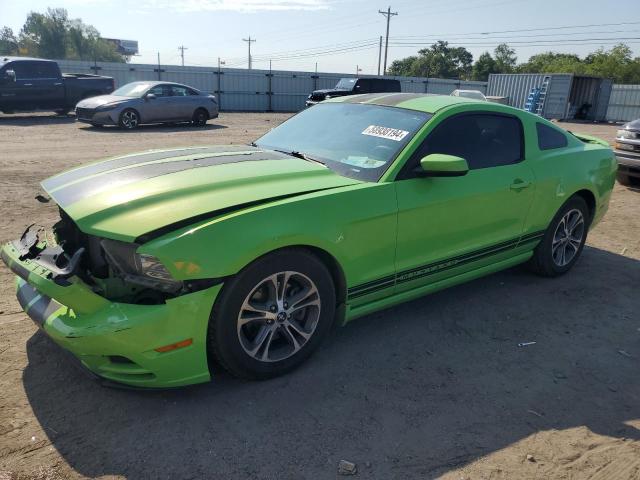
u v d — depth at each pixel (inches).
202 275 102.0
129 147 472.1
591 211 199.0
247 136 603.2
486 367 132.4
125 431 103.0
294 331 122.5
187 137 568.7
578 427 111.1
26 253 116.0
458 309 164.4
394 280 136.9
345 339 142.5
